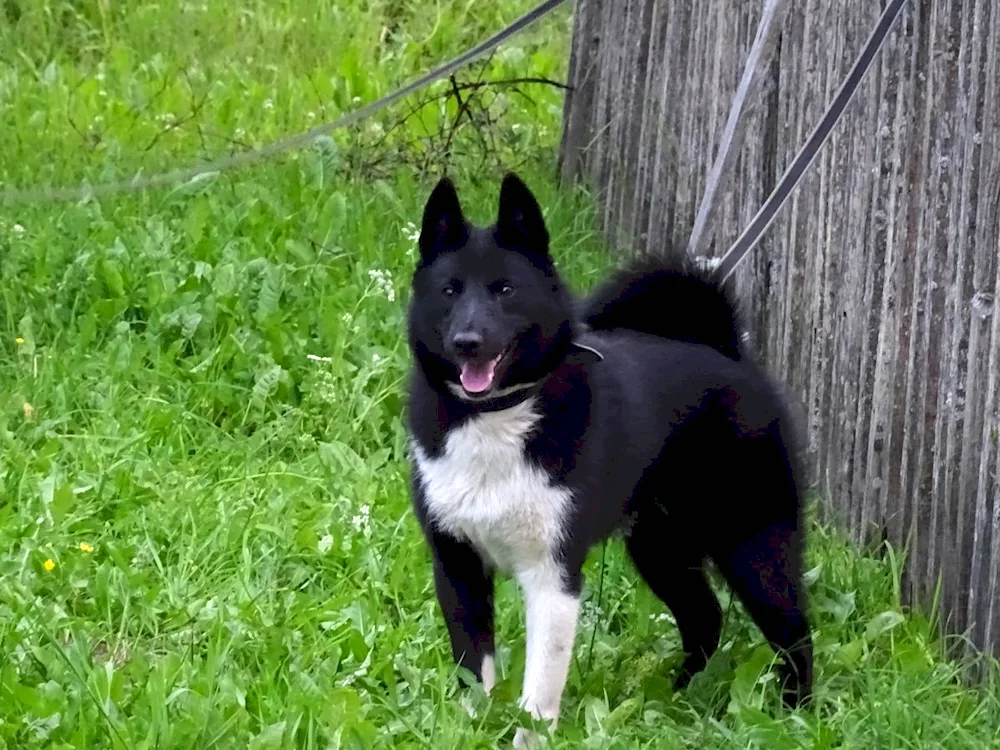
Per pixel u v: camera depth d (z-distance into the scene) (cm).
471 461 455
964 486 480
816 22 532
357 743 441
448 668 466
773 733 448
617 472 464
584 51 727
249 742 440
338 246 636
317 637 481
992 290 471
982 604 474
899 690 459
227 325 590
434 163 707
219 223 641
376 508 529
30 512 521
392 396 568
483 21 925
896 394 503
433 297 459
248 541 515
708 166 597
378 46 915
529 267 459
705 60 602
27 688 448
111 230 626
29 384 568
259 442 557
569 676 478
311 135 556
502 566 462
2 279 607
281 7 938
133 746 436
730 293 491
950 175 483
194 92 813
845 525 523
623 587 511
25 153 704
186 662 463
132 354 577
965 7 477
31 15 891
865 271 512
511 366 454
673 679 490
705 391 479
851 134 516
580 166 727
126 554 509
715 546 483
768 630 479
